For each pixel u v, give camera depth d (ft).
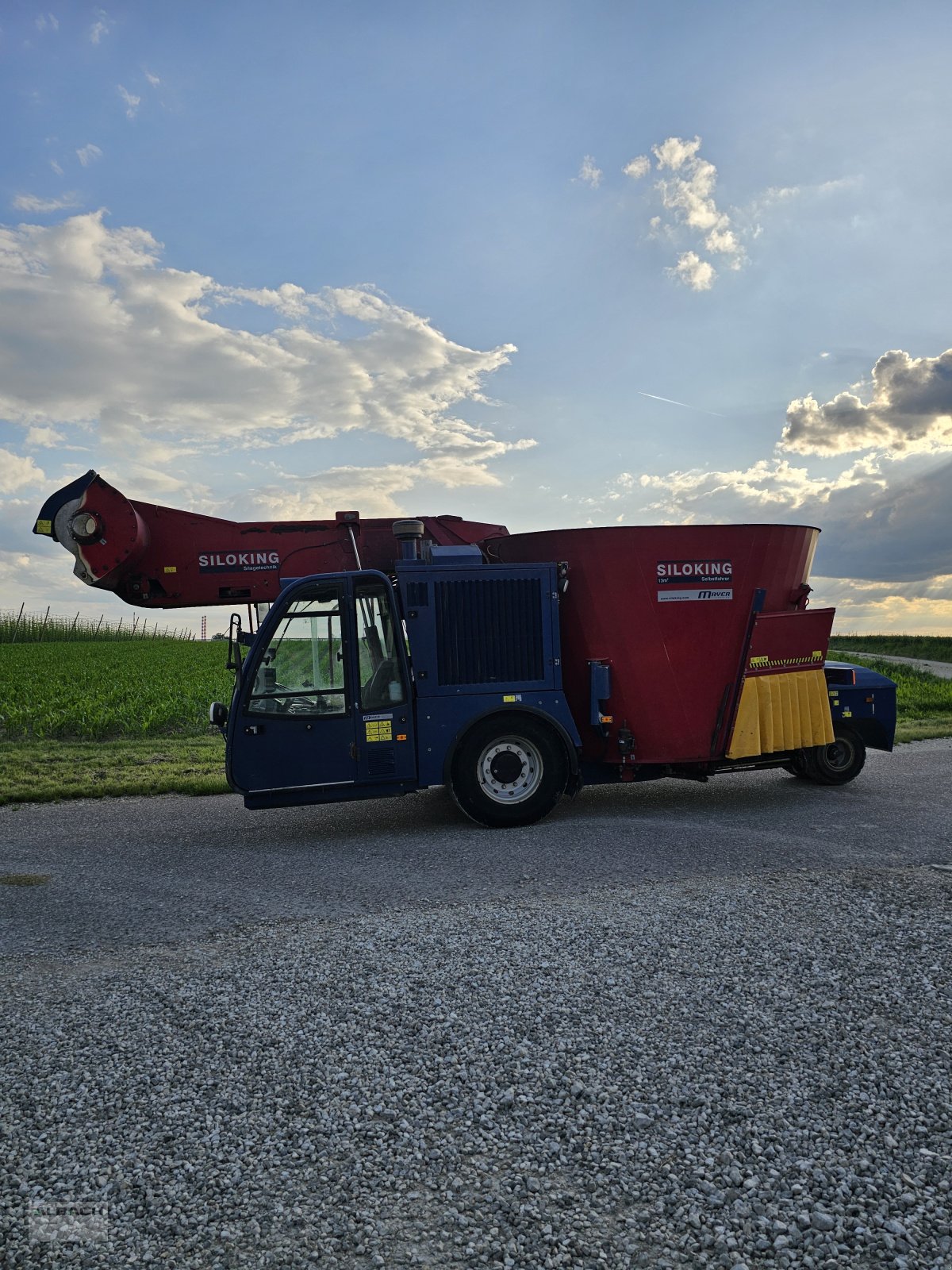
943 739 50.78
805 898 18.86
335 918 18.75
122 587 32.37
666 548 30.63
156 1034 13.16
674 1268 8.38
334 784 27.99
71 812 32.99
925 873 20.75
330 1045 12.69
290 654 28.02
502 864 23.06
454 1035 12.89
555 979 14.76
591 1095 11.23
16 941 17.84
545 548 30.78
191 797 36.01
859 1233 8.79
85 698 66.64
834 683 35.01
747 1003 13.83
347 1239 8.80
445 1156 10.07
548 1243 8.71
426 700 28.32
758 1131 10.46
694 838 25.32
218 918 19.13
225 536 32.76
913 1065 11.93
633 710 30.73
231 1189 9.58
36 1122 10.89
